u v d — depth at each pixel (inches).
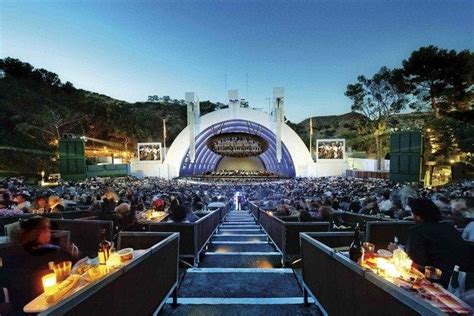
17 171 1881.2
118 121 3125.0
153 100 6018.7
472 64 1809.8
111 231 250.5
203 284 197.2
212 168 2689.5
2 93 2667.3
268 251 309.9
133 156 2655.0
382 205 387.9
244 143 1921.8
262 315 153.2
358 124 2359.7
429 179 1382.9
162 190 865.5
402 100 2110.0
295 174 1967.3
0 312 116.0
